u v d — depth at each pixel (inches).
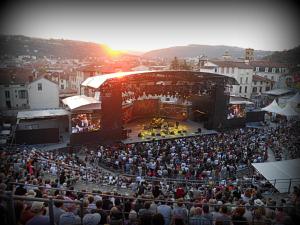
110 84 1279.5
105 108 1284.4
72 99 1562.5
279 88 2422.5
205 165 951.0
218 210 435.8
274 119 1934.1
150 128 1606.8
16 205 319.9
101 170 935.0
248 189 597.0
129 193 648.4
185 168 891.4
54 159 896.3
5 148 925.2
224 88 1624.0
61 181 649.6
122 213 346.6
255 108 2249.0
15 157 746.8
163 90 1625.2
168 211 374.0
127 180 764.0
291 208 381.4
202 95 1806.1
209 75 1551.4
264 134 1402.6
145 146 1184.8
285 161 757.9
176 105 1942.7
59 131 1397.6
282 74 2454.5
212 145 1189.7
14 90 1908.2
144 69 2785.4
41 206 319.9
